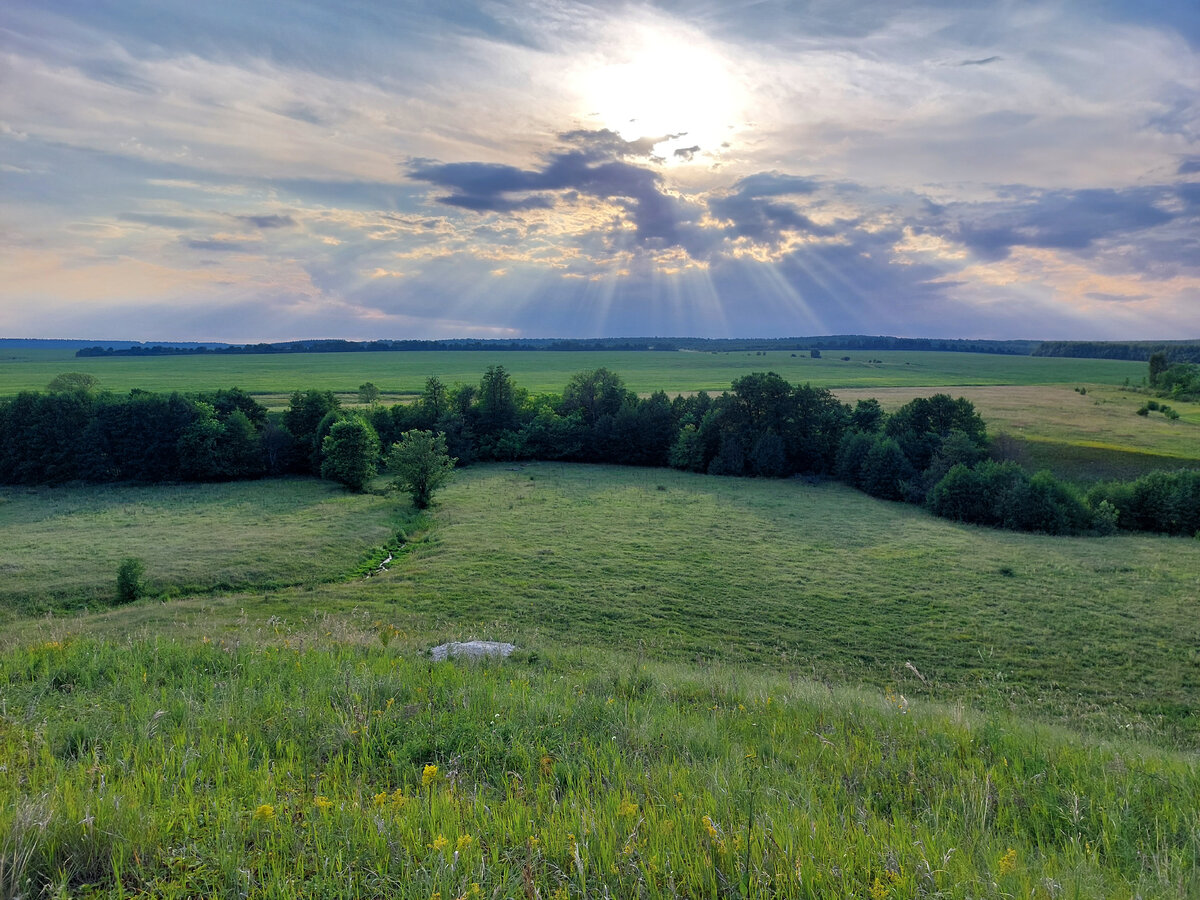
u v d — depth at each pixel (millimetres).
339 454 58031
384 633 15430
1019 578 36125
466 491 59562
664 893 4289
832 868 4488
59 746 6789
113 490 57562
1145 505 51219
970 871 4645
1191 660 25406
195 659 10414
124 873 4512
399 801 5469
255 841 4852
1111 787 6668
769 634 27922
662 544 42125
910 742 8180
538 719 8305
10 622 27391
